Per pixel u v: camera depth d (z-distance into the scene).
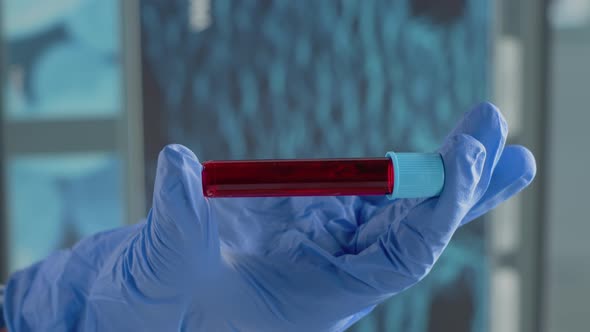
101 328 0.47
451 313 0.93
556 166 0.91
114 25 0.95
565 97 0.91
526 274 0.94
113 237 0.51
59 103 0.97
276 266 0.45
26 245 0.98
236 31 0.92
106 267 0.48
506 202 0.93
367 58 0.92
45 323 0.49
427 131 0.92
